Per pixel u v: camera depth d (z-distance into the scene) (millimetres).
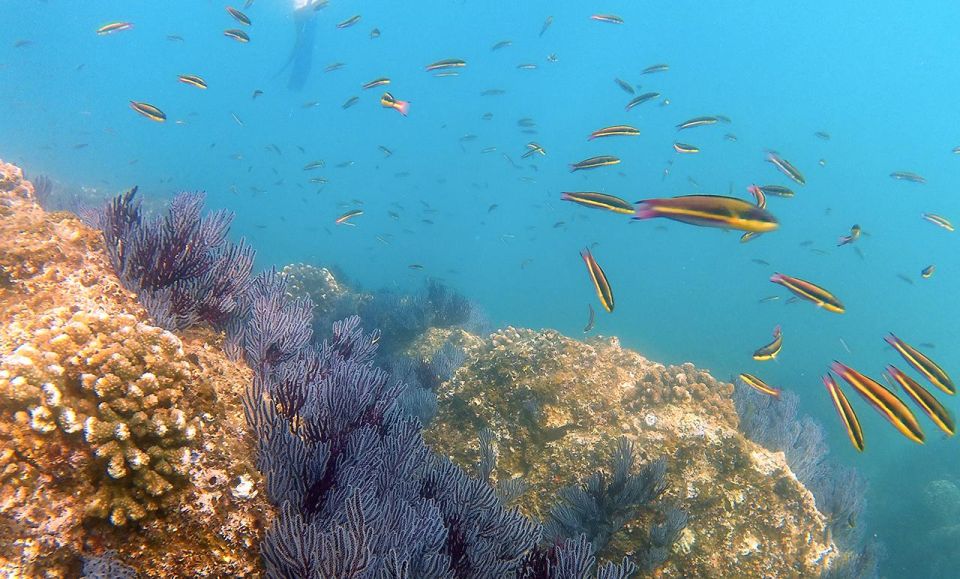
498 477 6609
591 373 7383
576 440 6547
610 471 6133
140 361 2545
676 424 6512
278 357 4270
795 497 6055
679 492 5852
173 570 2211
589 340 8469
